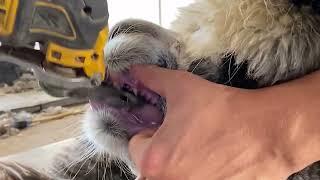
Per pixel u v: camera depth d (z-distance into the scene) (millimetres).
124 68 703
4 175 917
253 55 721
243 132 608
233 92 632
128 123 730
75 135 977
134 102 722
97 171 944
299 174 720
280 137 612
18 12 471
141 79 690
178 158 603
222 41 745
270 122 612
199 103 622
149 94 714
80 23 524
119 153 757
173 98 644
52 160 1050
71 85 537
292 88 644
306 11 711
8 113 2518
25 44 492
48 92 542
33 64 513
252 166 616
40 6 494
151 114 722
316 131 615
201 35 776
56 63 521
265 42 712
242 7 721
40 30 501
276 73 718
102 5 547
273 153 616
